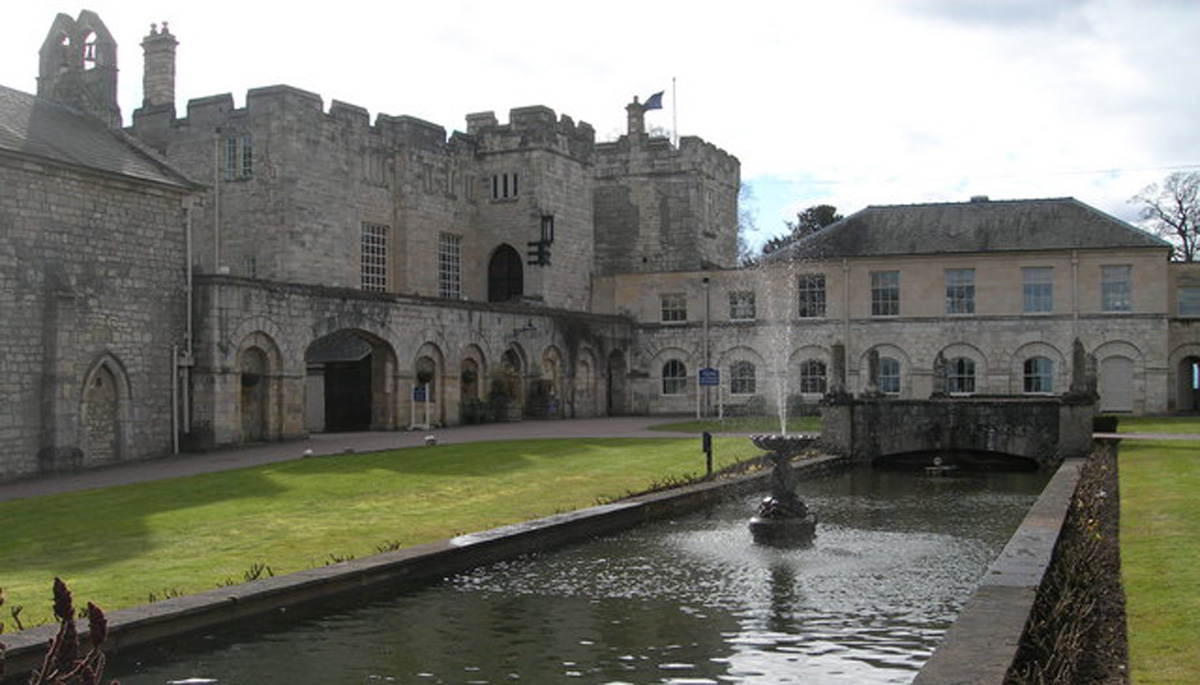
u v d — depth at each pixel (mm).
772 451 17484
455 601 12523
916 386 49062
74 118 32031
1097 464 24984
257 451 30281
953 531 18094
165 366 30297
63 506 19125
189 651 10375
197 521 16812
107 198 28609
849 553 15789
